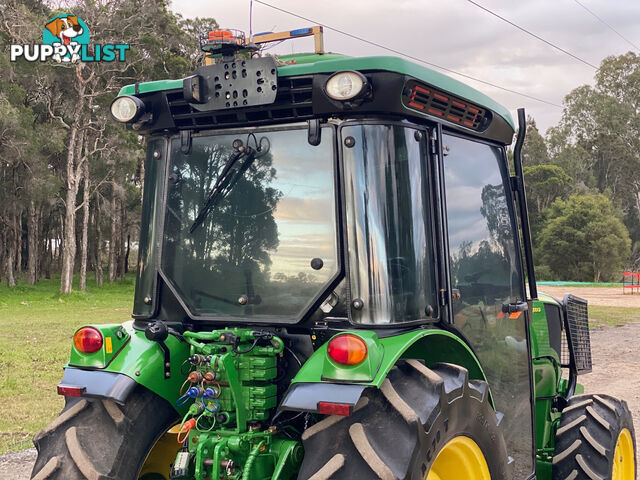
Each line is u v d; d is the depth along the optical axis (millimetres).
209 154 3258
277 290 3037
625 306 28141
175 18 50000
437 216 3061
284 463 2807
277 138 3109
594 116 95375
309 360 2699
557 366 4898
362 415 2566
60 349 14719
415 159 2994
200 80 3162
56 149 43312
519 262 3996
